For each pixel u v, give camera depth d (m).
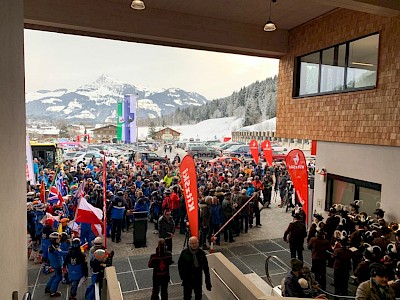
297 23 12.55
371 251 6.48
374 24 9.52
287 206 15.87
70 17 10.47
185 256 6.25
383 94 9.19
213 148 42.41
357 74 10.23
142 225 10.69
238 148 39.75
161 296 6.48
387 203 9.59
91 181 13.94
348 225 9.08
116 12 11.00
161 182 14.89
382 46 9.23
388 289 4.39
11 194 4.41
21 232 5.27
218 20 12.30
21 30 5.34
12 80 4.54
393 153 9.40
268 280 7.66
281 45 13.30
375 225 8.48
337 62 11.05
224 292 6.34
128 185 14.26
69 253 6.99
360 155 10.65
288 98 13.44
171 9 11.52
